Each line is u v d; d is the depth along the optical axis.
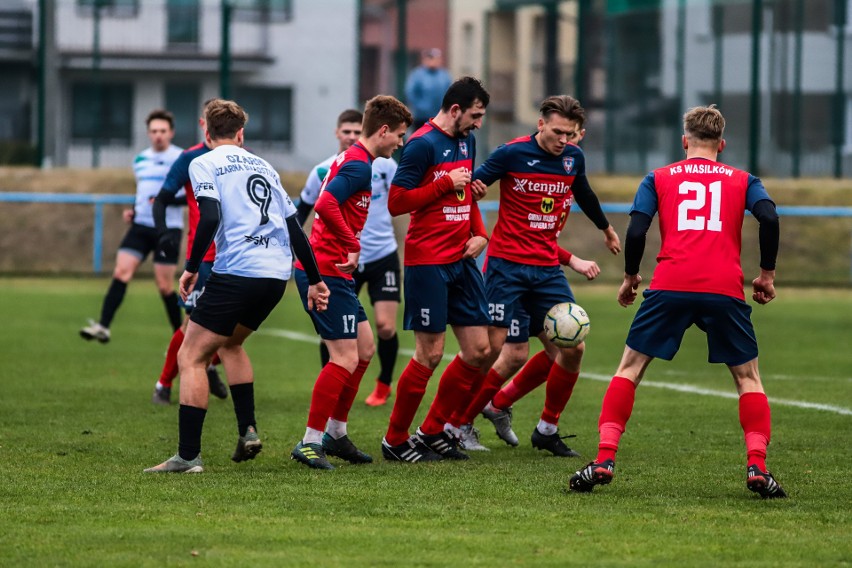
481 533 17.95
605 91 91.25
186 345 22.80
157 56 107.00
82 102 106.06
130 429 27.89
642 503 20.22
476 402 26.16
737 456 25.06
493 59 105.44
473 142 25.14
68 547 16.83
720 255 20.91
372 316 57.69
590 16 107.56
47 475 22.23
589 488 21.02
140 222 40.00
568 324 24.73
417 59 108.38
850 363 42.41
